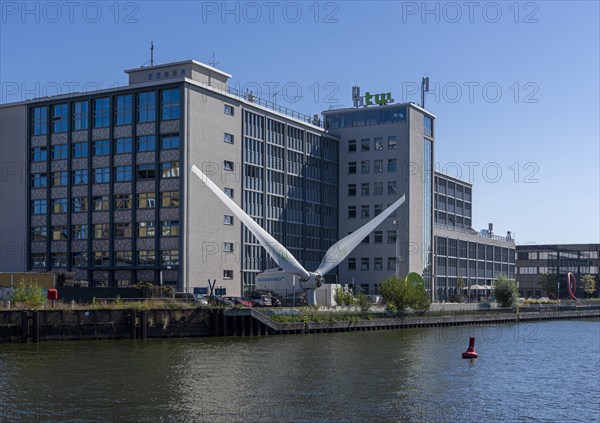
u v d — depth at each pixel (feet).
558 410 147.95
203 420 132.16
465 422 136.05
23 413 134.41
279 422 131.54
